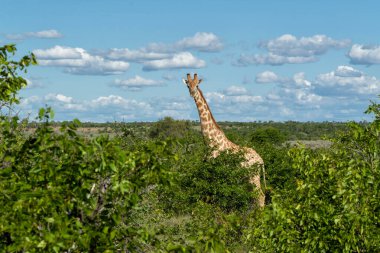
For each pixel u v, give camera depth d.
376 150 13.38
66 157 9.02
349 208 12.22
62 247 8.16
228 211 27.83
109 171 8.93
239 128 136.12
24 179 9.09
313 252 12.73
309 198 12.86
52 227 8.34
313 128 140.62
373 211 12.34
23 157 9.38
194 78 33.00
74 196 8.79
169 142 9.41
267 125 148.62
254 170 28.88
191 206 25.41
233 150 29.34
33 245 8.13
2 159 9.37
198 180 27.19
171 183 9.40
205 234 9.28
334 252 12.57
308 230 12.88
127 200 9.11
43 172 8.88
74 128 9.03
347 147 14.13
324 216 12.58
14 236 8.12
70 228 8.37
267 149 33.06
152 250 9.90
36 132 9.27
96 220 9.22
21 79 11.87
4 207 8.41
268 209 13.39
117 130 20.73
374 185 12.54
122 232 9.07
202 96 33.03
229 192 26.89
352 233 11.95
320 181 13.44
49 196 8.40
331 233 12.56
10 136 9.77
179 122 65.19
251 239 15.26
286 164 31.59
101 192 9.09
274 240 13.36
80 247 8.48
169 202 24.88
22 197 8.32
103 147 8.84
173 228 18.16
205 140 29.55
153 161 9.22
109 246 8.71
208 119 32.78
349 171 12.55
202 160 28.59
